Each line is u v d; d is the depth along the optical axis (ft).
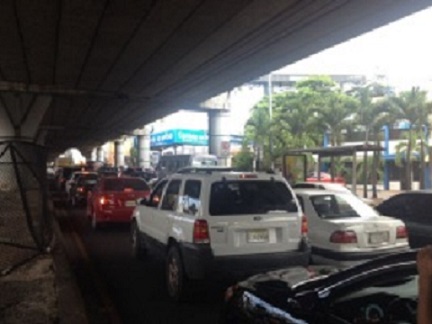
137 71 77.71
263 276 17.63
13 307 19.92
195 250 25.82
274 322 14.61
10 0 44.34
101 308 25.91
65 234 54.80
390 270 13.08
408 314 13.17
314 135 135.95
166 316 24.53
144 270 35.42
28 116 92.27
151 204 36.19
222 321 17.81
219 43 60.39
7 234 24.17
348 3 45.98
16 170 24.20
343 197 34.68
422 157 122.52
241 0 44.83
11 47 61.31
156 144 284.82
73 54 65.67
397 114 119.96
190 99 110.42
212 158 154.71
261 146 148.77
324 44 61.46
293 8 47.34
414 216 35.45
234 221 26.35
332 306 13.47
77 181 92.58
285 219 27.20
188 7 46.80
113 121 166.81
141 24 52.06
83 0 44.60
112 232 56.49
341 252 30.58
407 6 46.91
